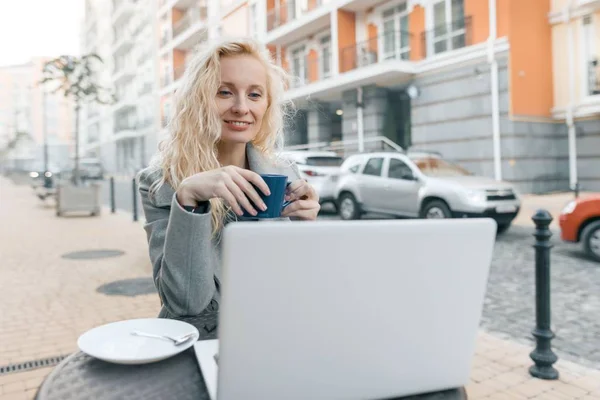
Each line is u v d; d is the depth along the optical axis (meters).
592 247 5.96
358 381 0.88
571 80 14.69
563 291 4.79
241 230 0.73
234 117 1.56
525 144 14.52
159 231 1.43
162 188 1.46
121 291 4.85
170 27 34.09
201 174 1.25
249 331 0.78
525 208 11.45
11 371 2.96
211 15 28.28
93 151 59.97
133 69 42.84
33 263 6.35
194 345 1.18
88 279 5.42
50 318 4.00
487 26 14.58
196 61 1.56
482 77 14.70
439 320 0.91
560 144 15.34
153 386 1.02
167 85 35.06
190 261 1.27
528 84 14.52
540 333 2.90
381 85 18.09
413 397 0.97
